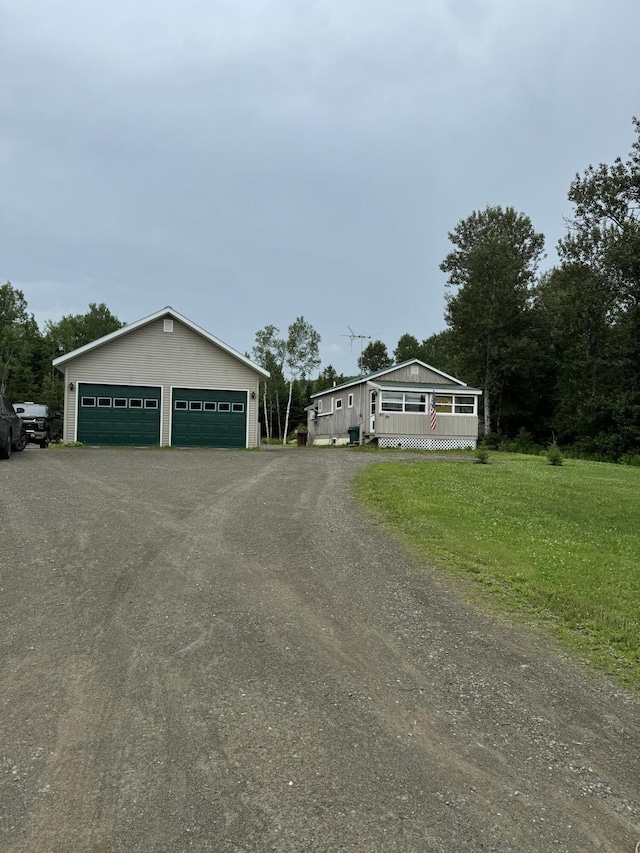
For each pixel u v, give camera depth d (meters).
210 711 3.86
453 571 7.31
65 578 6.36
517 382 45.53
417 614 5.86
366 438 30.36
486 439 39.38
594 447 36.75
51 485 12.16
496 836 2.85
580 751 3.65
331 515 10.09
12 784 3.09
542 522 10.49
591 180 38.25
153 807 2.94
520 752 3.59
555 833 2.89
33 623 5.20
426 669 4.67
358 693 4.20
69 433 24.06
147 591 6.05
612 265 36.34
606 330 38.38
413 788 3.17
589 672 4.82
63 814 2.88
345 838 2.77
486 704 4.16
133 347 24.70
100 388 24.38
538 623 5.84
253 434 25.92
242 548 7.77
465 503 11.45
